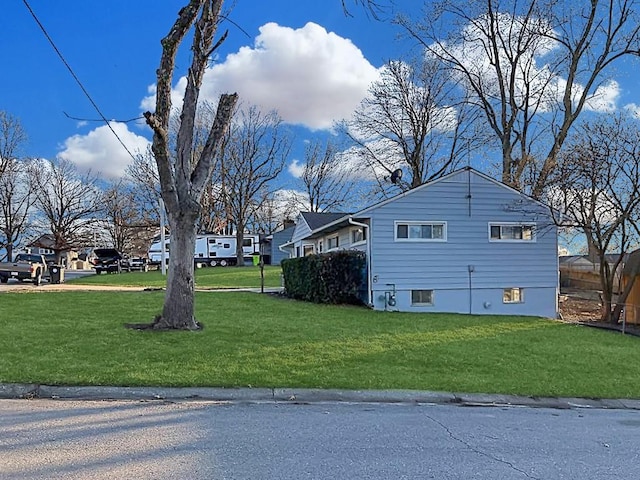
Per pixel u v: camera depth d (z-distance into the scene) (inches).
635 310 697.6
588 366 367.6
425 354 370.3
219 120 416.5
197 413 225.6
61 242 1708.9
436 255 711.7
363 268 693.9
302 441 188.5
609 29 940.0
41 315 460.4
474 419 235.9
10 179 1723.7
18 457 162.1
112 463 158.9
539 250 748.0
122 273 1409.9
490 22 1050.7
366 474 157.2
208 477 149.9
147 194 1857.8
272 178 1827.0
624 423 242.7
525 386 304.0
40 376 266.7
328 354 350.0
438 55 1111.6
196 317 479.2
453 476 158.4
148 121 356.5
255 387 271.4
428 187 714.2
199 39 406.9
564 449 193.0
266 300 667.4
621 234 687.7
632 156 658.2
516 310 734.5
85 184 2369.6
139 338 364.2
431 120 1307.8
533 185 861.8
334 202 2084.2
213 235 1818.4
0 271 992.2
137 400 247.1
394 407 254.1
